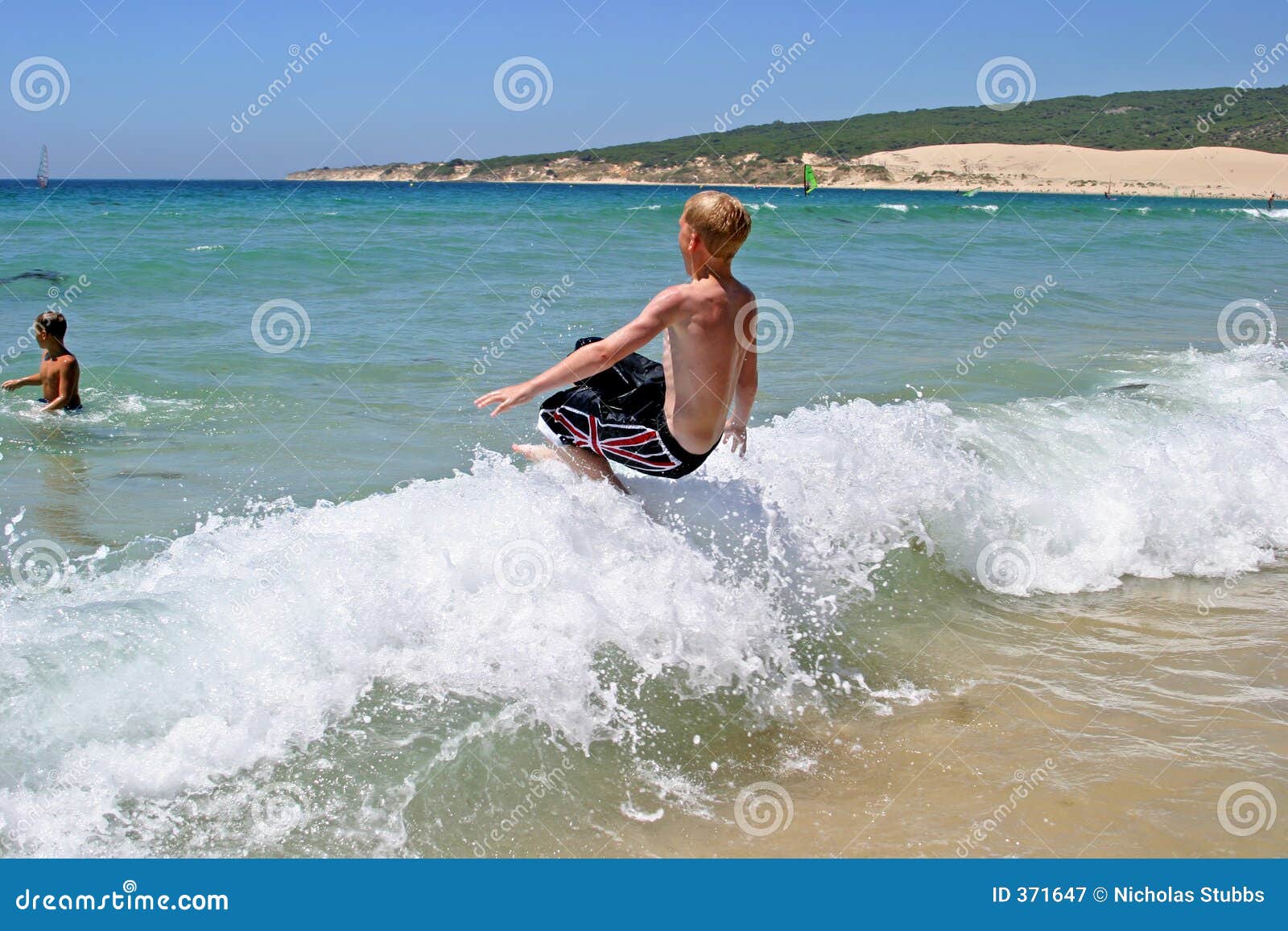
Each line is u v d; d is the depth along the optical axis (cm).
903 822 287
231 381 756
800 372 834
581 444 420
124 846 257
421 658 334
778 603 401
